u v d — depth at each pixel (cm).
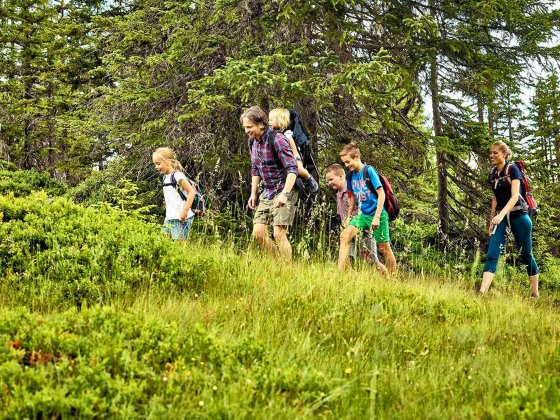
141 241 483
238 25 971
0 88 2050
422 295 468
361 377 293
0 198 537
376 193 616
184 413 235
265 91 862
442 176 1193
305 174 593
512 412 246
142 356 279
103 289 414
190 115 849
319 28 976
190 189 607
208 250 571
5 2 2059
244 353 296
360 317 400
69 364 263
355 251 598
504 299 554
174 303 383
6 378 244
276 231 583
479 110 1214
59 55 1720
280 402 252
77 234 488
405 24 903
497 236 645
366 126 1032
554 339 374
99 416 228
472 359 336
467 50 995
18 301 389
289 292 436
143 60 1020
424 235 1198
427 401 276
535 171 1171
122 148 1029
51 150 1977
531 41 1057
